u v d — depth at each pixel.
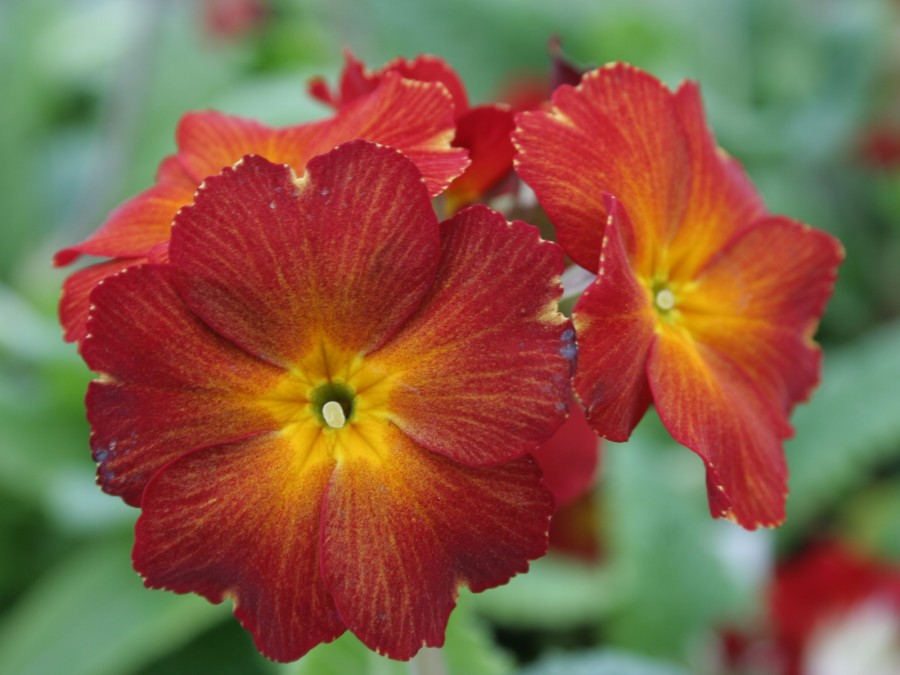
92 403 0.11
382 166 0.11
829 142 0.31
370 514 0.11
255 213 0.11
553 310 0.11
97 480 0.11
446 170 0.11
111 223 0.12
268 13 0.31
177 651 0.20
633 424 0.12
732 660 0.19
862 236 0.30
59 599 0.20
